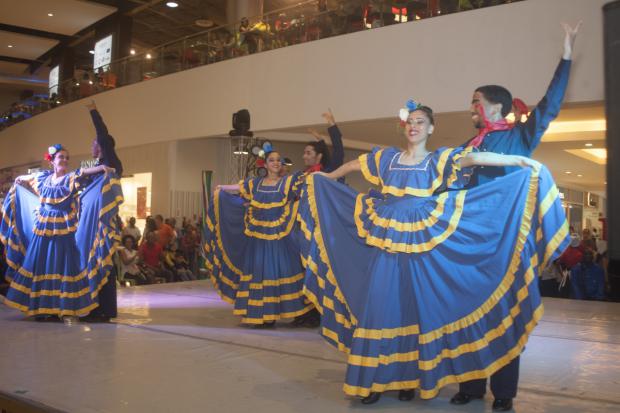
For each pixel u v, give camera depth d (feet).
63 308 17.84
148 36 79.51
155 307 22.06
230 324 18.57
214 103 46.16
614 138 4.08
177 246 40.09
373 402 10.29
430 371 9.97
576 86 28.96
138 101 53.11
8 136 77.87
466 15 32.68
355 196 11.79
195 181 50.96
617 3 4.09
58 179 18.43
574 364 13.85
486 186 10.44
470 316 10.13
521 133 10.98
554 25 29.81
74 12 66.95
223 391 10.94
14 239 18.97
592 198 88.58
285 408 9.98
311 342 15.83
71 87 63.41
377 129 40.88
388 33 35.83
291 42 41.45
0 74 91.76
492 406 10.13
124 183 55.88
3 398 10.71
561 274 32.58
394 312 10.27
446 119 35.04
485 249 10.22
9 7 65.51
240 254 19.44
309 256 12.15
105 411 9.70
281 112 41.37
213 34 47.60
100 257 17.72
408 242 10.40
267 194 18.44
